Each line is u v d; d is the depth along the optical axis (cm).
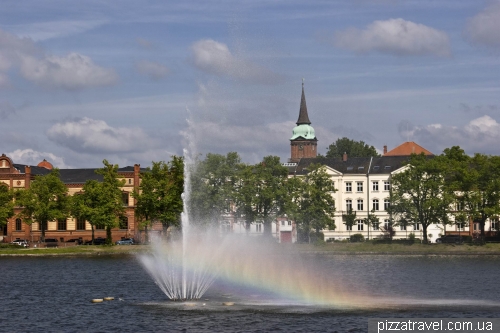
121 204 17362
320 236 17300
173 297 8050
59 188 17525
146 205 16888
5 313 7275
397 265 12725
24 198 17150
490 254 15312
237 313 6925
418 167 16300
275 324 6406
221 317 6744
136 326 6444
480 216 15975
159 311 7119
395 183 16662
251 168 16475
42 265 13225
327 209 16725
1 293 8875
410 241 16412
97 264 13362
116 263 13575
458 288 9038
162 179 16962
